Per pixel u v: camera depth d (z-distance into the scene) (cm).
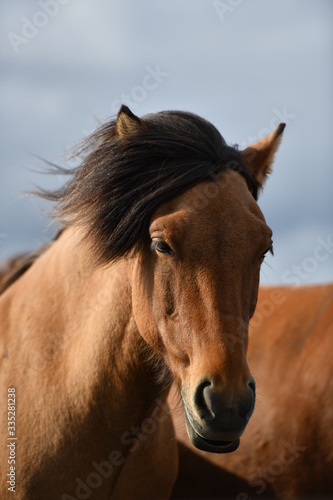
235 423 501
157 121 602
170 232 528
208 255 523
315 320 912
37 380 653
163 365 602
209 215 535
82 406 626
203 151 576
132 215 557
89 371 623
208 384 505
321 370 870
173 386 706
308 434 860
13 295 728
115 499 656
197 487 898
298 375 881
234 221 535
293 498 870
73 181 639
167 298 544
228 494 891
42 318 672
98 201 581
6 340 693
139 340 598
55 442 632
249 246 531
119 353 612
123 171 576
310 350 889
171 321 545
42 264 718
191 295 526
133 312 588
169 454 711
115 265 616
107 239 573
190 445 868
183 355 539
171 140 577
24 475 637
